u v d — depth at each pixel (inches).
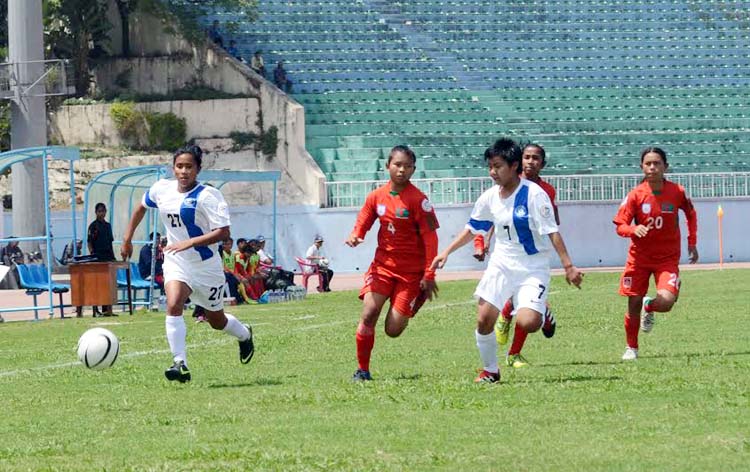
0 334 2186.3
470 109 5260.8
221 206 1269.7
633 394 1074.7
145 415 1050.7
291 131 4815.5
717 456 779.4
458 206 4471.0
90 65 5290.4
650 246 1423.5
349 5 5679.1
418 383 1197.7
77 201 4638.3
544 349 1562.5
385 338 1786.4
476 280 3759.8
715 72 5669.3
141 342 1854.1
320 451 844.0
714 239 4677.7
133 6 5270.7
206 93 4992.6
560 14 5826.8
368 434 905.5
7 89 4170.8
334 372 1352.1
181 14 5374.0
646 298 1402.6
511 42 5639.8
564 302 2513.5
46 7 5147.6
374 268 1250.0
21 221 4069.9
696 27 5900.6
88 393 1222.3
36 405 1144.8
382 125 5049.2
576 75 5531.5
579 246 4589.1
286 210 4576.8
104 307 2652.6
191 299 1312.7
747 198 4687.5
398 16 5679.1
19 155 2662.4
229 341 1815.9
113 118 4982.8
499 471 752.3
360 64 5378.9
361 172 4810.5
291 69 5319.9
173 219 1275.8
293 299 3093.0
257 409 1057.5
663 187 1423.5
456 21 5718.5
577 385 1141.7
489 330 1176.2
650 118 5349.4
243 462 809.5
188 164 1270.9
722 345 1562.5
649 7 5940.0
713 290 2785.4
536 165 1405.0
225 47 5398.6
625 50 5708.7
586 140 5147.6
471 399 1065.5
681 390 1093.8
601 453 800.3
